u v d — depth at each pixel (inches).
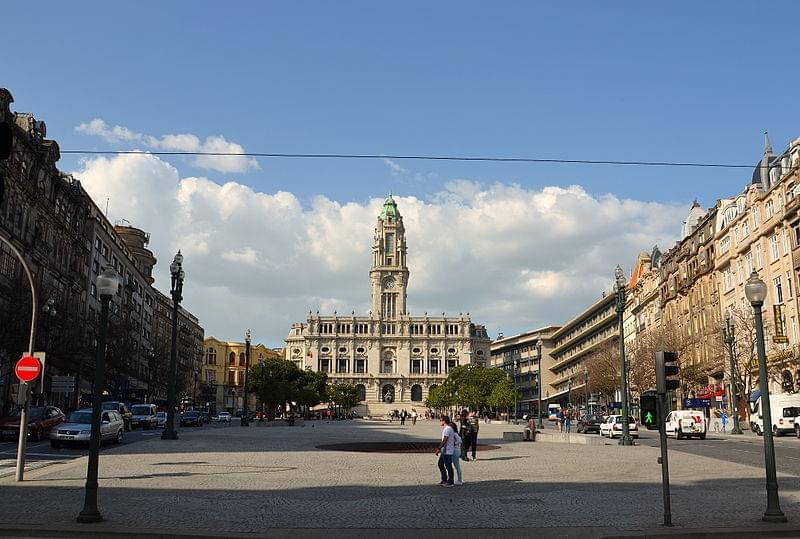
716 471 962.1
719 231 3201.3
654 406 561.6
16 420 1476.4
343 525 548.7
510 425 3885.3
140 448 1328.7
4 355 2032.5
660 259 4387.3
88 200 3189.0
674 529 524.4
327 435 2171.5
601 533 514.6
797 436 1972.2
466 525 551.5
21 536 499.5
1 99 2207.2
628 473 944.3
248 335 3100.4
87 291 3208.7
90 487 547.5
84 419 1373.0
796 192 2418.8
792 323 2463.1
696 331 3555.6
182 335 5728.3
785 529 514.6
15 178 2304.4
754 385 2701.8
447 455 789.9
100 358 575.2
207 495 696.4
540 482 835.4
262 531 518.9
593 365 4254.4
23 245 2404.0
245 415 3014.3
